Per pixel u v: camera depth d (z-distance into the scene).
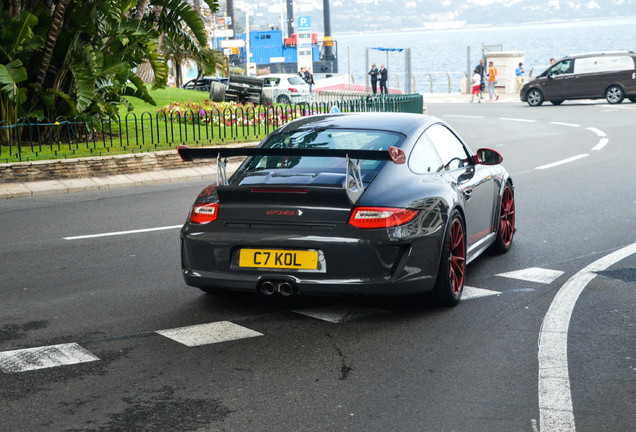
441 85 77.31
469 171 7.25
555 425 4.21
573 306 6.39
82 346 5.59
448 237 6.20
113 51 16.77
